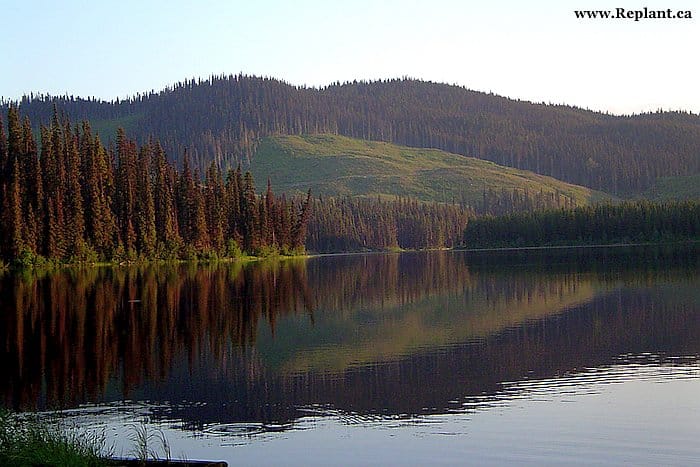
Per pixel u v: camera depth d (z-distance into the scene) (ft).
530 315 175.63
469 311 186.19
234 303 205.67
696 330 146.30
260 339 143.74
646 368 114.01
